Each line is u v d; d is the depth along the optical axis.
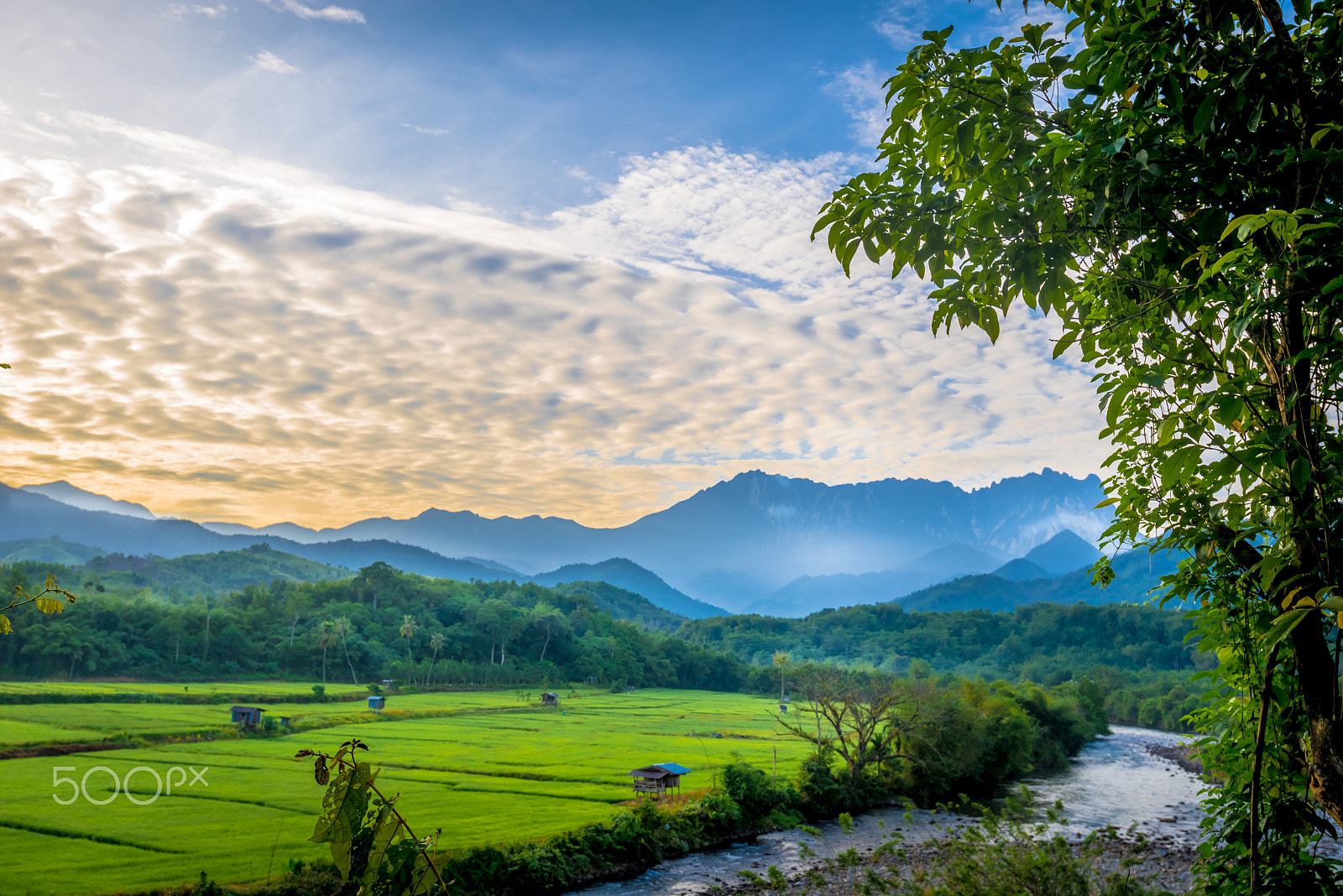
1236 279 3.42
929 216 4.39
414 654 187.50
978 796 56.22
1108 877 10.60
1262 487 4.21
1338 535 3.63
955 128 4.17
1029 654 196.12
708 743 85.00
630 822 39.16
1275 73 3.58
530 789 53.94
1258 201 3.77
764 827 44.72
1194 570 4.89
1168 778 65.88
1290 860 4.46
